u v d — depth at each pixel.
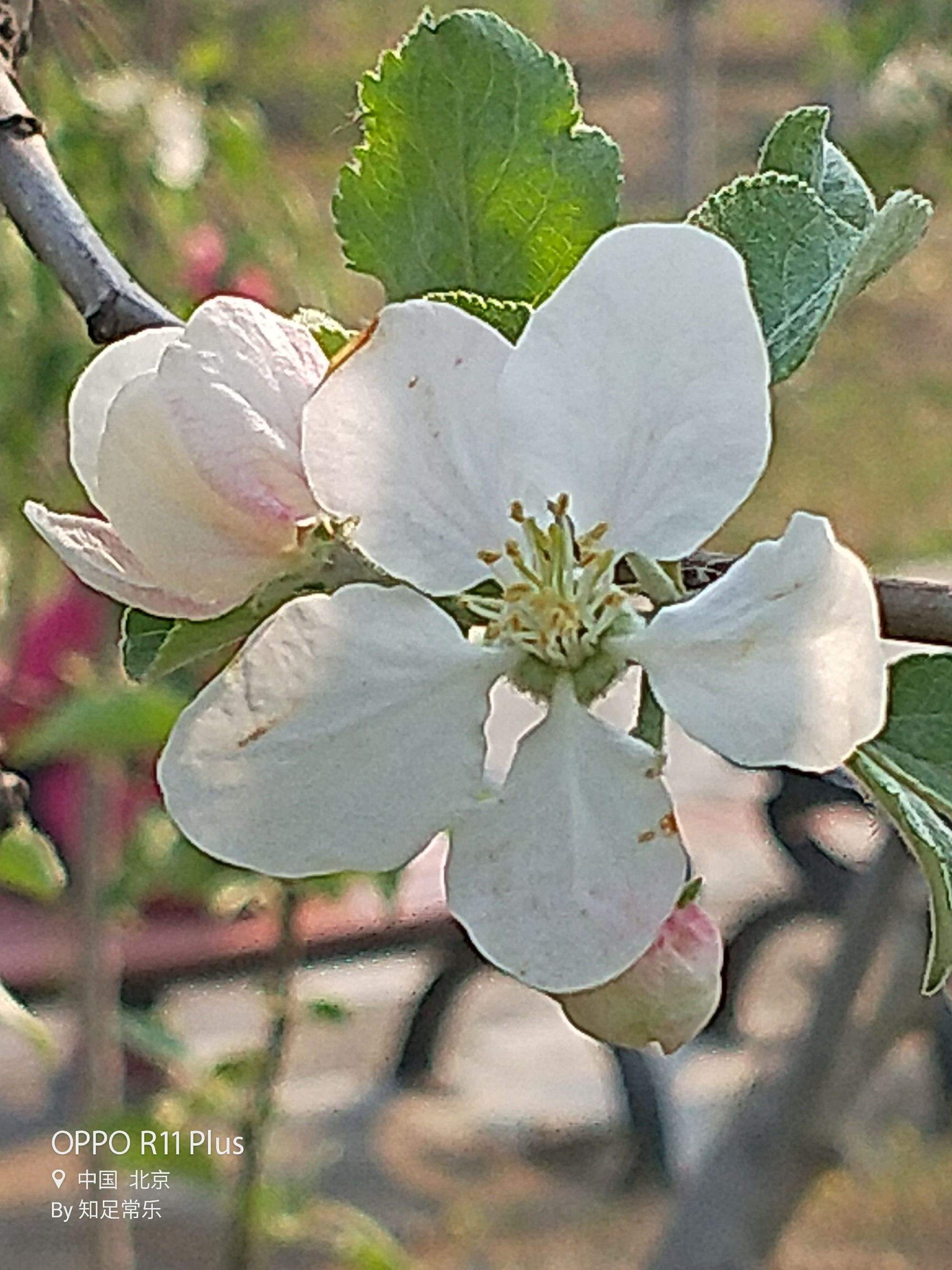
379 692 0.20
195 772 0.19
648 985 0.20
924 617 0.21
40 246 0.25
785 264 0.21
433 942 0.57
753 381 0.20
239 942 0.56
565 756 0.20
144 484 0.20
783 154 0.23
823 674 0.19
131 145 0.47
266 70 0.58
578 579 0.20
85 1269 0.64
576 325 0.20
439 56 0.22
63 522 0.21
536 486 0.20
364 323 0.22
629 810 0.20
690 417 0.20
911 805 0.20
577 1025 0.20
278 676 0.19
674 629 0.19
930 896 0.20
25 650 0.51
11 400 0.47
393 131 0.22
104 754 0.44
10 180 0.25
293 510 0.20
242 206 0.50
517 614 0.20
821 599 0.19
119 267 0.25
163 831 0.48
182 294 0.49
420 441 0.20
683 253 0.20
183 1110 0.46
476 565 0.20
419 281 0.23
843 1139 0.47
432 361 0.20
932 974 0.20
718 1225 0.46
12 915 0.56
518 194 0.22
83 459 0.21
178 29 0.54
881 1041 0.46
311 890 0.42
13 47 0.27
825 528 0.19
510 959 0.19
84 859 0.48
